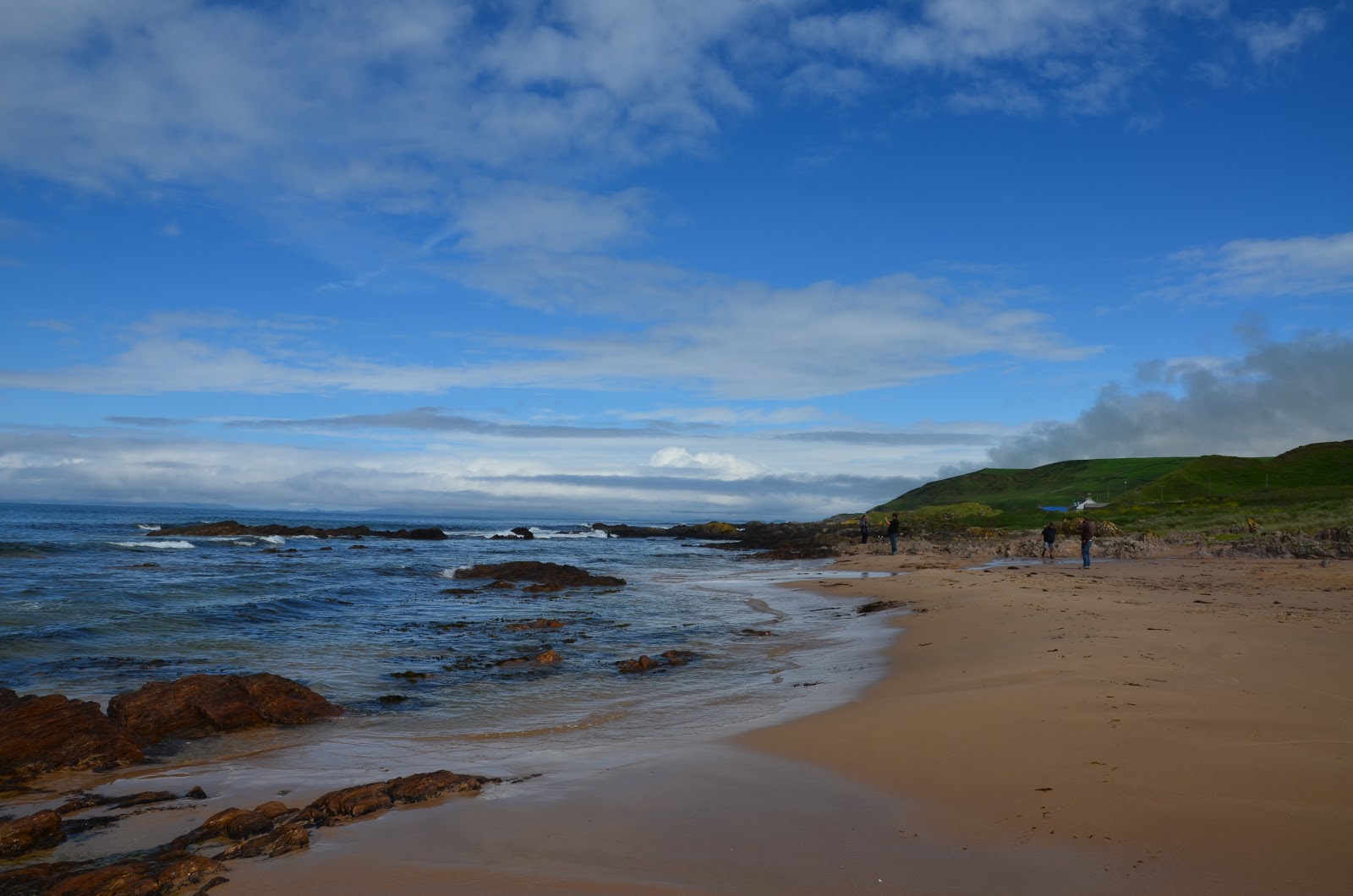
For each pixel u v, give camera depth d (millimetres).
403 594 28734
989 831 5895
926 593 25328
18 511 142750
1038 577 29125
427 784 7406
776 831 6164
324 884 5422
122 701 10586
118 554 43969
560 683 13844
